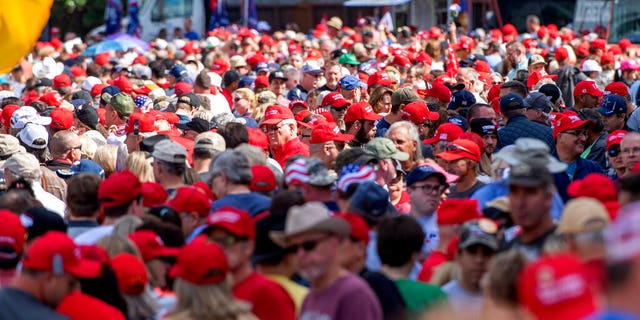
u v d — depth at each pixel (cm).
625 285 761
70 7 10819
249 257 1397
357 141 2688
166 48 6806
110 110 3114
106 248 1495
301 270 1289
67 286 1351
